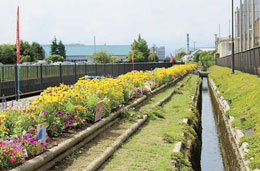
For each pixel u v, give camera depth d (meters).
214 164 9.90
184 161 6.88
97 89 10.49
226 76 30.95
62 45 80.12
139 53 78.44
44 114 6.95
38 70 18.52
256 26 27.83
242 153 7.93
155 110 12.25
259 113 9.95
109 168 6.15
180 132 9.20
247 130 9.34
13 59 60.12
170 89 22.31
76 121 8.06
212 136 13.71
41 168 5.55
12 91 15.70
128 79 16.61
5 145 5.14
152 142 8.10
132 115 10.96
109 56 64.56
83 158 6.53
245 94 15.09
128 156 6.94
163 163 6.47
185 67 46.91
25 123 6.48
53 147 6.28
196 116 13.37
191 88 24.66
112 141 7.93
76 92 9.21
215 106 20.20
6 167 5.03
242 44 37.91
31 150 5.71
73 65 23.17
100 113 9.20
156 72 23.95
